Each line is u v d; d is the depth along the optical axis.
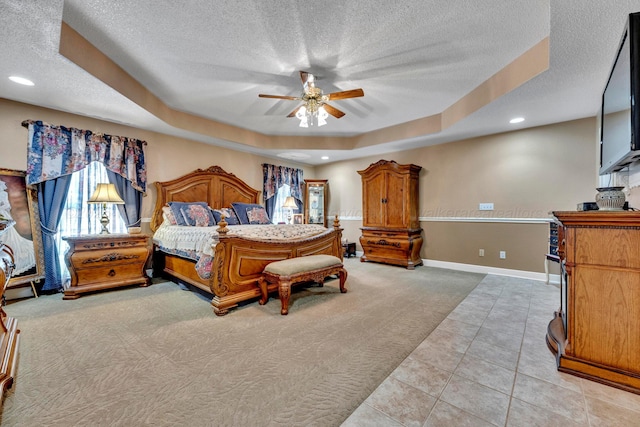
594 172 3.47
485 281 3.79
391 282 3.75
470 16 2.01
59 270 3.27
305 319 2.45
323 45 2.37
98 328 2.23
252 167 5.57
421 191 5.06
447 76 2.93
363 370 1.66
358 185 6.09
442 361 1.76
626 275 1.48
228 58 2.57
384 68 2.76
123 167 3.74
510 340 2.05
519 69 2.58
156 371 1.64
